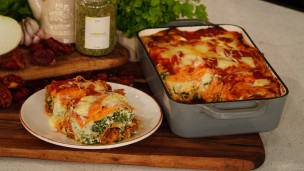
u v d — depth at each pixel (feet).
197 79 2.93
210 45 3.18
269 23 4.34
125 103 2.70
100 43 3.26
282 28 4.28
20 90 3.06
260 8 4.58
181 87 2.91
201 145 2.82
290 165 2.85
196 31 3.34
